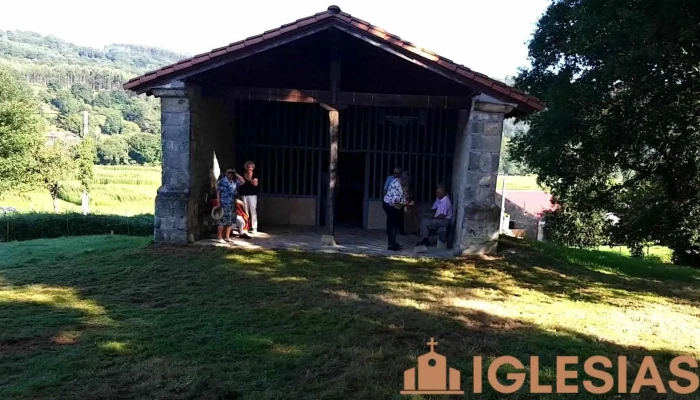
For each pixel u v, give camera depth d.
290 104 12.40
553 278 8.63
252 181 11.09
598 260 10.87
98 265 8.49
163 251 9.17
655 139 16.77
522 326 6.10
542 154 18.70
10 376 4.45
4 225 16.89
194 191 9.86
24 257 9.54
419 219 12.12
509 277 8.47
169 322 5.86
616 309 7.16
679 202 17.88
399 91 11.16
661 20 11.69
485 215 9.51
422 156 12.16
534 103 9.04
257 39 8.67
